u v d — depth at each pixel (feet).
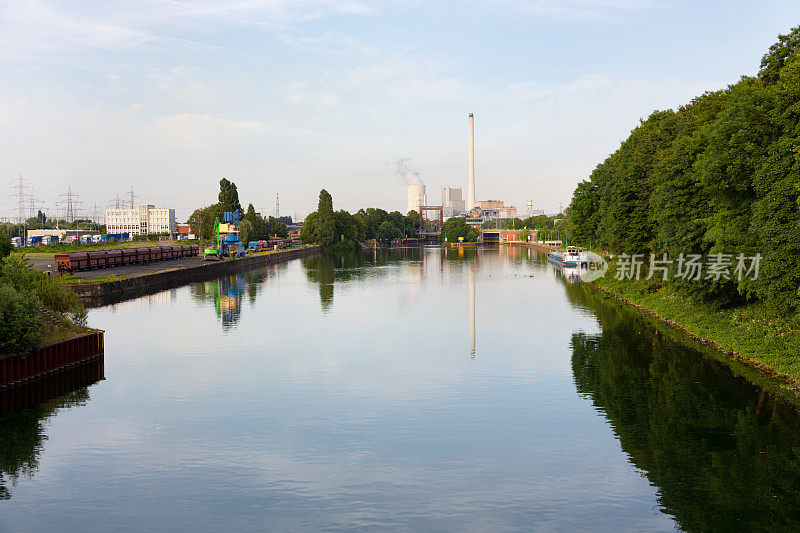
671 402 133.39
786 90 144.05
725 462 103.19
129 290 349.00
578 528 83.20
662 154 258.57
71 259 386.93
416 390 145.18
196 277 452.35
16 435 117.39
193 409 131.95
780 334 161.58
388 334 217.15
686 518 85.61
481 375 158.30
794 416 122.83
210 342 203.92
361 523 84.48
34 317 148.15
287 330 226.38
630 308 271.28
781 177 139.64
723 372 155.43
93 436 116.67
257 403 135.85
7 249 196.34
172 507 89.35
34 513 87.97
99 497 92.53
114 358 180.14
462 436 115.65
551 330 220.02
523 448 109.70
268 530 82.89
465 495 92.48
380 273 499.92
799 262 136.67
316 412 129.49
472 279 433.89
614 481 97.04
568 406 132.26
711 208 192.65
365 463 103.60
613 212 287.48
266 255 650.84
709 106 236.84
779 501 90.33
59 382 153.58
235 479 97.86
